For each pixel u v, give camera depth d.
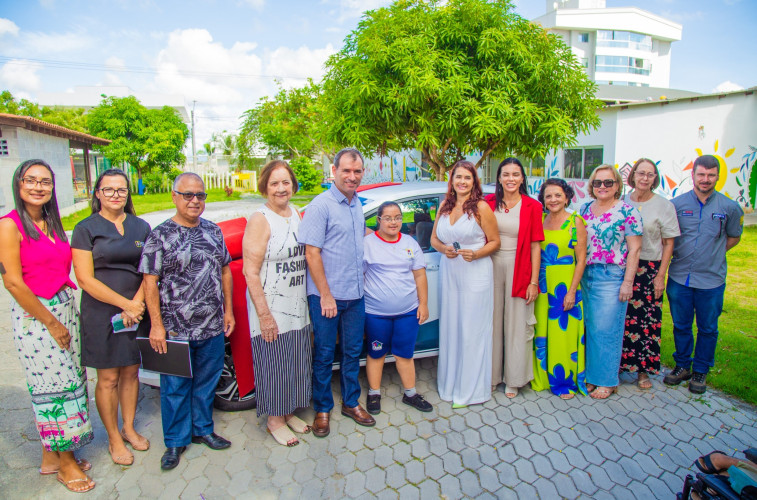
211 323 2.76
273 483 2.64
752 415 3.30
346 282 2.96
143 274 2.60
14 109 29.00
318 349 3.04
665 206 3.46
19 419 3.29
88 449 2.96
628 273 3.33
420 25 5.15
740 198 12.44
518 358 3.46
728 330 4.73
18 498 2.51
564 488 2.58
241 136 28.14
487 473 2.70
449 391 3.51
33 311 2.33
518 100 4.97
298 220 2.94
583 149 13.06
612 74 52.84
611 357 3.46
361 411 3.24
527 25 5.35
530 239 3.28
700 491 2.06
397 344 3.31
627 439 3.02
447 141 5.48
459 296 3.35
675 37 55.31
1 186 13.37
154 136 24.97
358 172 2.84
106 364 2.61
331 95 6.02
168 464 2.75
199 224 2.77
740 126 12.02
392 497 2.52
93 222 2.53
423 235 3.75
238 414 3.40
